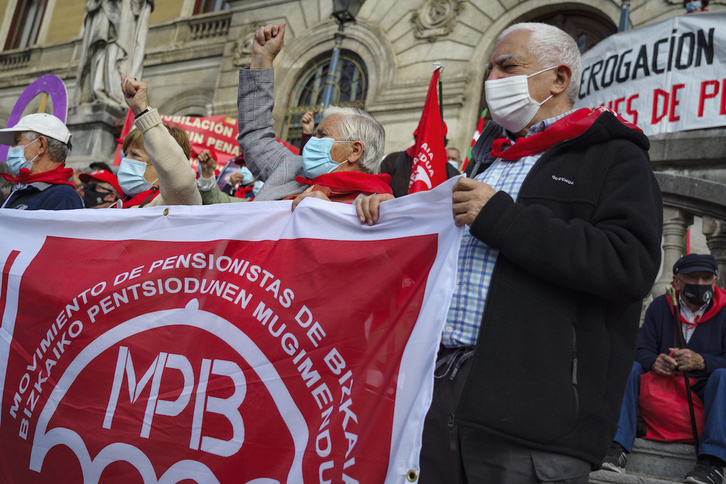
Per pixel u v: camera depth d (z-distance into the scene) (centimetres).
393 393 212
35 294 290
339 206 246
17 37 2166
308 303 238
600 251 198
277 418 230
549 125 235
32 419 274
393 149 1380
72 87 1931
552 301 206
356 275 234
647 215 204
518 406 196
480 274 224
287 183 318
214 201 382
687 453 386
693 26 757
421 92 1384
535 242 199
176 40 1842
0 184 634
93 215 293
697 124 741
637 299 199
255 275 251
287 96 1552
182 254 268
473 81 1353
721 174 747
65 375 273
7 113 2053
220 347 248
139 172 378
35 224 306
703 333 411
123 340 265
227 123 955
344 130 300
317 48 1545
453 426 213
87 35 1454
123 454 252
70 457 262
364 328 226
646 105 776
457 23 1402
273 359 237
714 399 374
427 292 220
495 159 251
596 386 204
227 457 235
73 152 1378
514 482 200
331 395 224
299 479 219
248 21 1664
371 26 1477
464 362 219
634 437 398
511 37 244
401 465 197
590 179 216
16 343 288
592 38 1306
